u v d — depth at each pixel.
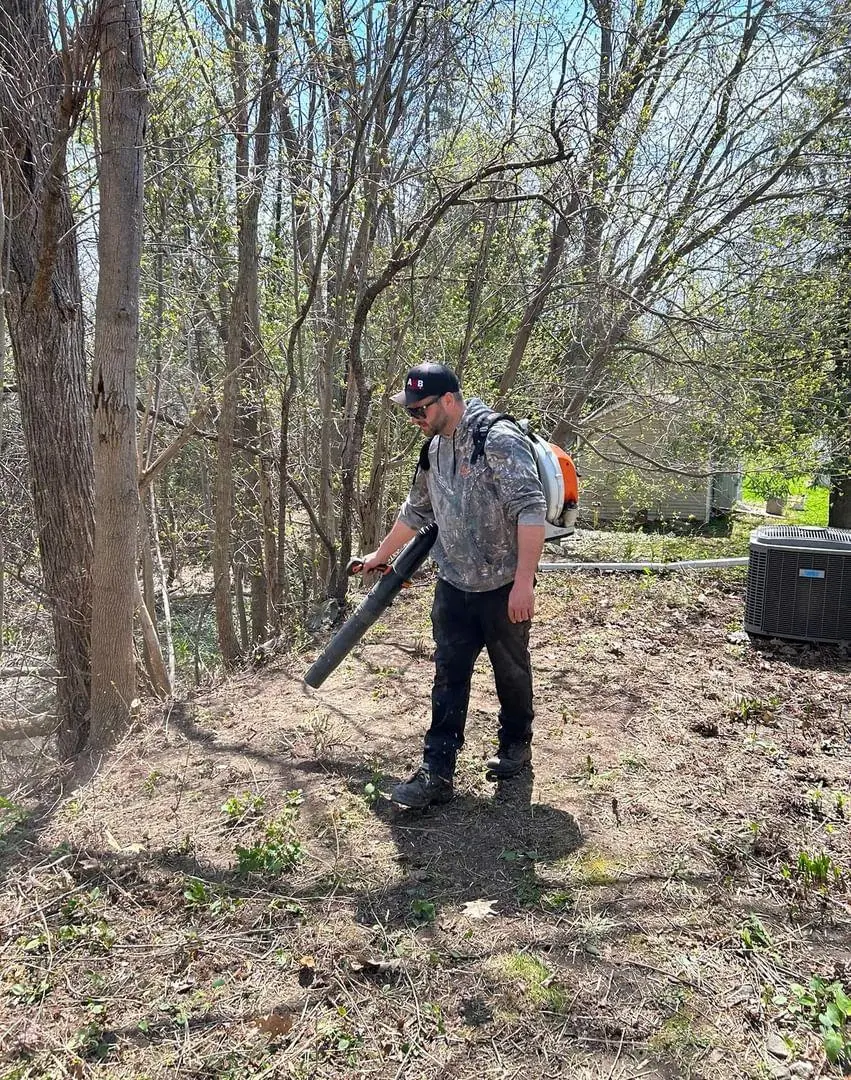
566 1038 2.19
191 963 2.50
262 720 4.33
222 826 3.27
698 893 2.77
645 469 11.63
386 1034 2.22
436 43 7.57
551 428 11.15
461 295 10.02
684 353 9.43
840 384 10.79
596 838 3.10
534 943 2.54
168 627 8.27
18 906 2.79
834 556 5.12
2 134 4.64
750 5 8.77
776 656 5.15
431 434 3.04
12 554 7.74
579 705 4.36
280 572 7.20
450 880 2.88
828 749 3.81
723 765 3.66
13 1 4.78
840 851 2.99
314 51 6.72
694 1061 2.11
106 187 4.08
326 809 3.36
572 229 8.73
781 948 2.51
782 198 9.23
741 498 23.56
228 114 6.69
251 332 7.71
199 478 12.15
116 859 3.05
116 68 3.98
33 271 4.88
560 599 6.51
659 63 8.65
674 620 5.95
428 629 5.71
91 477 5.15
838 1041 2.11
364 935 2.60
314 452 10.29
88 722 5.23
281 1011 2.30
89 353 7.42
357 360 6.18
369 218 7.70
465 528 3.03
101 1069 2.12
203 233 7.83
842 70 9.45
